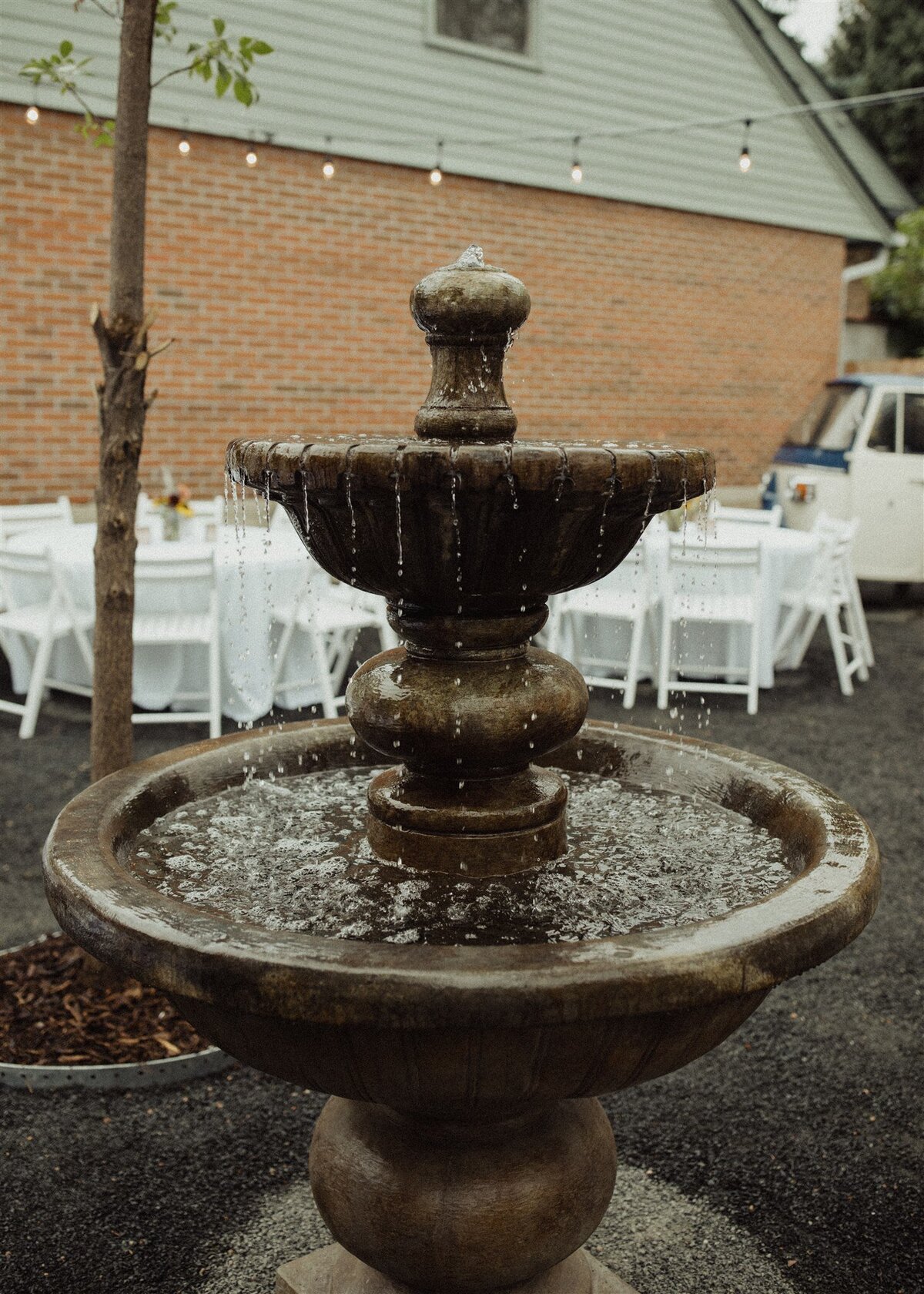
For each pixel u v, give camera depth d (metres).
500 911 1.93
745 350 12.46
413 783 2.14
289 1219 2.51
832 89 12.71
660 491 1.86
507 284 1.94
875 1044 3.24
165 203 8.43
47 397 8.10
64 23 7.78
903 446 10.27
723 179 11.83
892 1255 2.42
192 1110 2.89
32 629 6.02
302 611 6.30
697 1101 2.98
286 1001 1.44
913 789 5.43
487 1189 1.85
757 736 6.26
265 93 8.77
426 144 9.62
